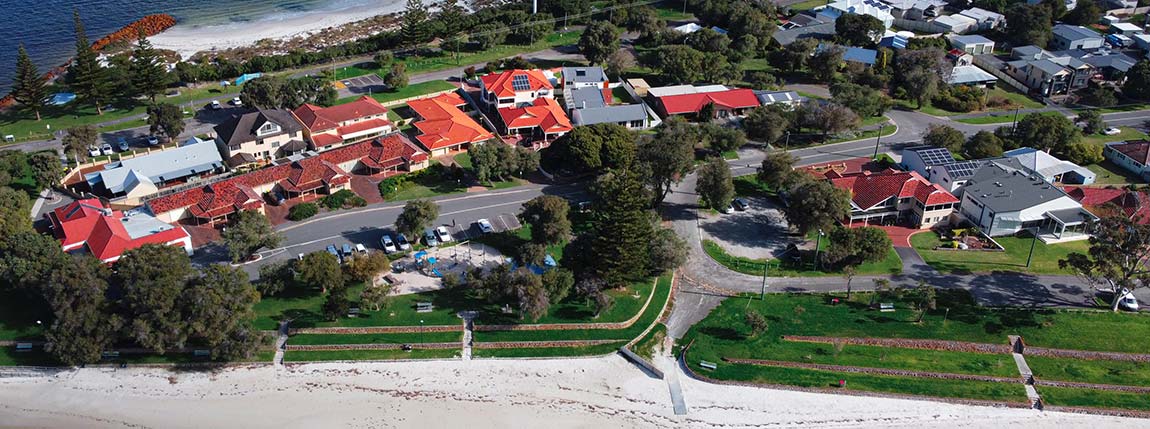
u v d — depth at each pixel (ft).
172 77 649.20
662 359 385.29
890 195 487.61
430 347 384.47
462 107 634.02
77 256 386.11
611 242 406.00
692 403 360.89
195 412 348.18
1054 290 427.74
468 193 515.50
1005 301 418.31
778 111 588.09
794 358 383.04
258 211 466.29
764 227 487.20
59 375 366.22
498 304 409.49
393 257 441.68
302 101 615.98
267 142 544.62
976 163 522.06
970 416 357.82
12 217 427.74
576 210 495.00
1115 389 368.07
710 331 399.85
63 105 624.18
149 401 353.72
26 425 340.59
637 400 362.33
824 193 451.53
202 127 594.65
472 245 456.86
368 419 346.95
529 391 365.20
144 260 370.12
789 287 432.25
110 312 371.76
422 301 408.87
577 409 356.59
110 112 614.75
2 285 406.41
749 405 360.28
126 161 512.22
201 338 380.99
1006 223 476.13
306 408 351.67
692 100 637.30
